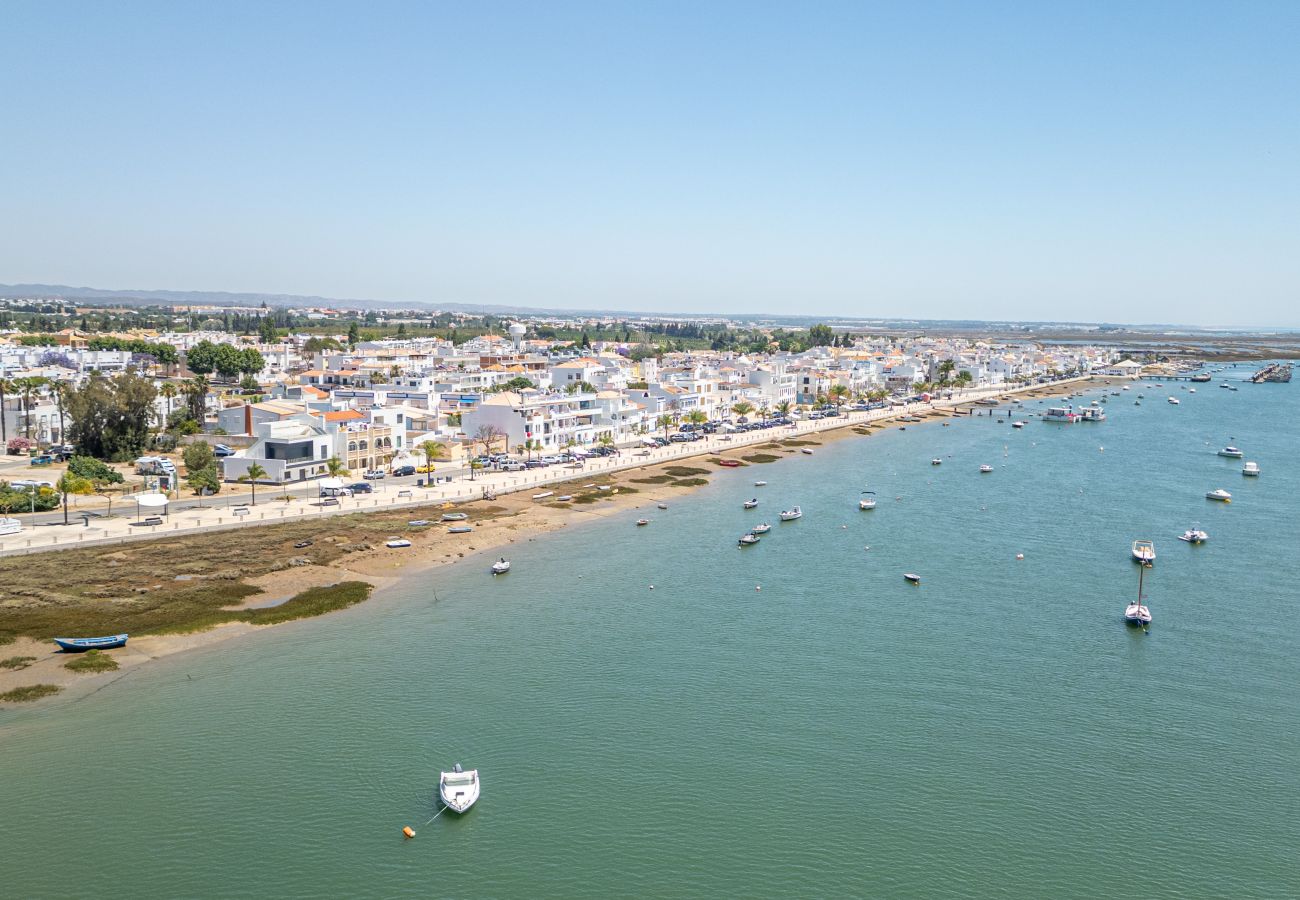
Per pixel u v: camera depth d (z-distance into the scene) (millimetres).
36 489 173625
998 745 90312
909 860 73062
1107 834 76562
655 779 83562
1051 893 69500
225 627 118375
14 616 118250
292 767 84750
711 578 143375
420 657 109750
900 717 95750
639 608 128500
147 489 187750
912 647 114438
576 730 92250
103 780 82312
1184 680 105188
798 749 89125
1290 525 180500
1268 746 90438
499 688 101375
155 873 70625
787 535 172250
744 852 73625
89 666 105250
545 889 69250
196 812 78000
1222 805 80750
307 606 126312
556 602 130875
